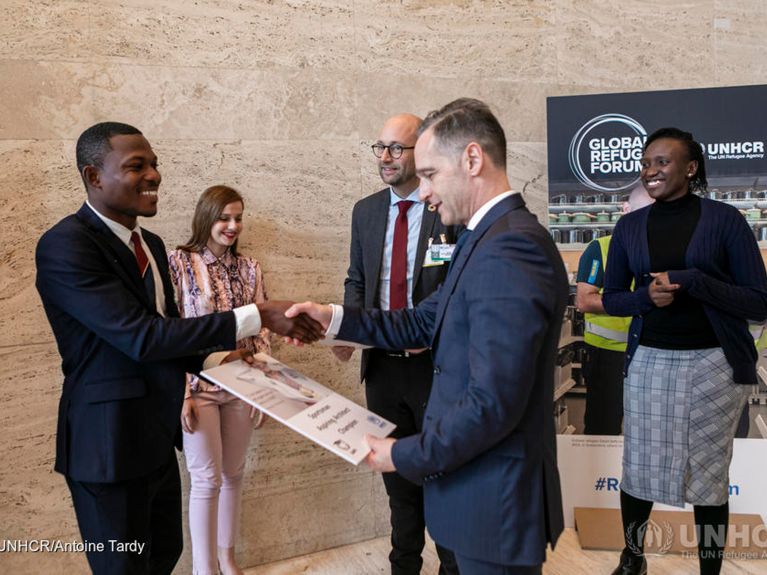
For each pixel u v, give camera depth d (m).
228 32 2.57
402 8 2.84
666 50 3.27
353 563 2.73
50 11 2.30
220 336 1.62
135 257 1.69
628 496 2.41
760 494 2.67
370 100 2.82
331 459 2.86
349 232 2.83
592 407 2.80
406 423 2.27
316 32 2.71
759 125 2.69
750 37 3.34
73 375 1.64
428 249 2.19
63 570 2.44
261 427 2.69
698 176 2.31
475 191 1.31
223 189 2.41
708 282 2.10
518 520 1.23
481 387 1.14
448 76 2.94
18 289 2.32
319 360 2.81
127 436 1.60
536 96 3.09
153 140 2.49
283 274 2.73
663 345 2.27
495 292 1.16
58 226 1.60
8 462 2.34
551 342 1.26
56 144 2.34
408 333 1.73
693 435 2.22
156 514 1.88
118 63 2.41
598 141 2.79
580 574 2.51
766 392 2.65
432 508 1.33
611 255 2.44
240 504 2.57
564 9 3.11
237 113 2.61
